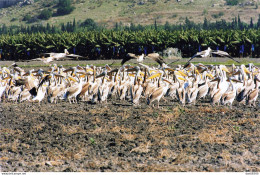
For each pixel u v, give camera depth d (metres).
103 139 42.38
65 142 41.16
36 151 38.69
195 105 63.41
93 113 57.12
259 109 58.91
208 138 41.69
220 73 60.97
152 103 66.81
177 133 44.12
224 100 57.25
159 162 35.09
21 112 60.03
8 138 43.25
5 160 36.06
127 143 40.62
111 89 68.38
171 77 82.00
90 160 35.75
